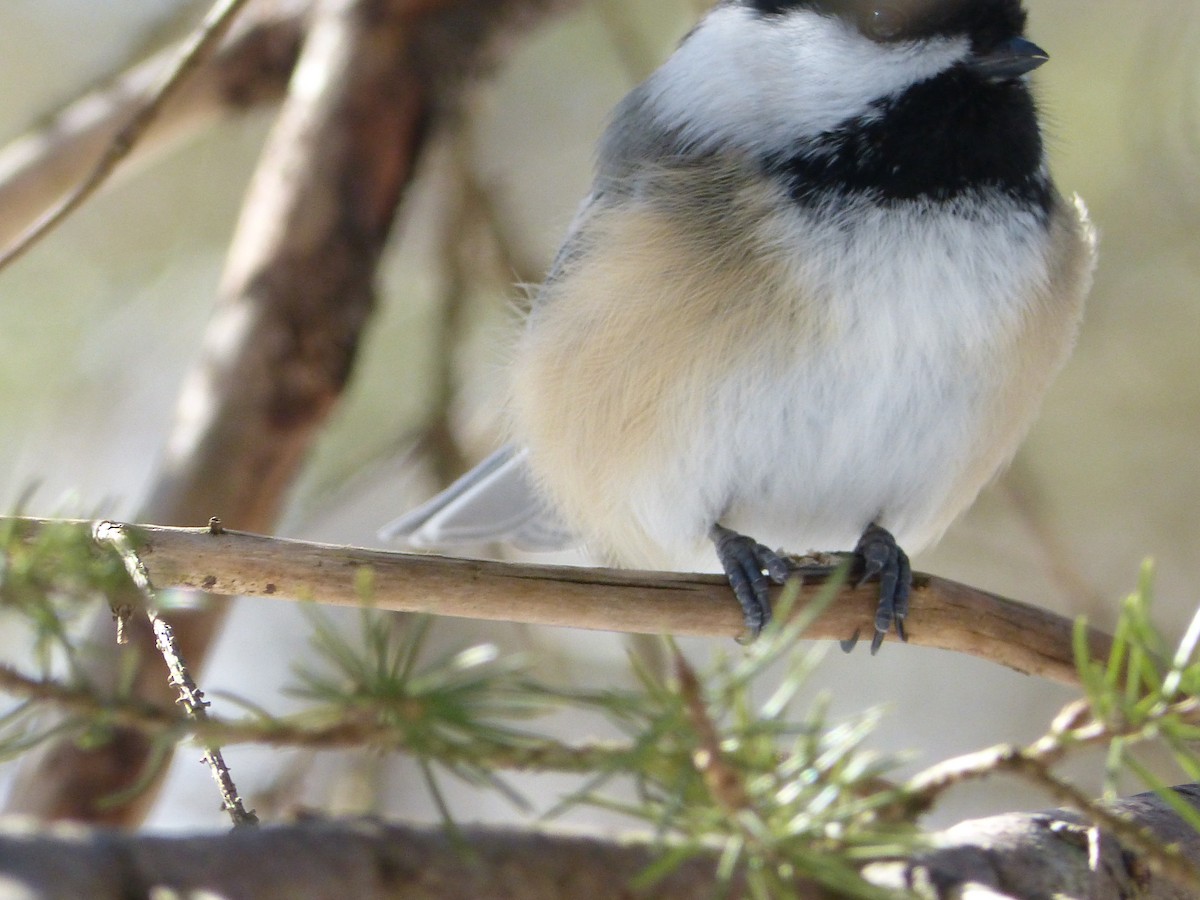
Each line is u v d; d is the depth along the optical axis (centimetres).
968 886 160
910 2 167
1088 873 161
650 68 174
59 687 155
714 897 158
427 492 173
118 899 129
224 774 161
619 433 168
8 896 121
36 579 160
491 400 172
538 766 160
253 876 137
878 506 168
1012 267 167
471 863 148
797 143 167
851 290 167
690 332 167
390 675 160
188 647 169
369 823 148
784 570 167
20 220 173
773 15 167
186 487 170
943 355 167
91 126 172
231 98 173
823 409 167
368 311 172
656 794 160
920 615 166
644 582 165
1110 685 161
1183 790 163
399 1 172
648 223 167
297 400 171
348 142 172
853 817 160
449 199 173
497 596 164
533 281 173
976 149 167
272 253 171
